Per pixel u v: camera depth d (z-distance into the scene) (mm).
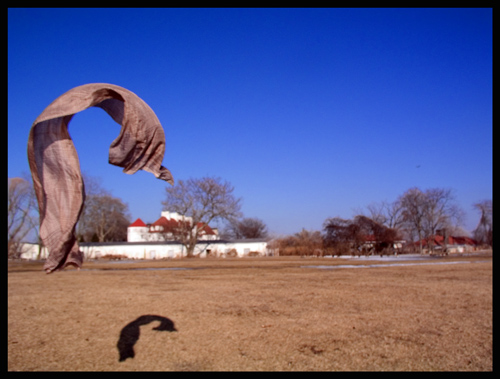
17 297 16188
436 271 28469
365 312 12414
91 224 84375
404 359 7922
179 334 9828
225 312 12508
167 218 94562
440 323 10859
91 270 34844
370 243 66188
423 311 12539
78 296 16391
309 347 8742
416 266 34938
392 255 65312
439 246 87875
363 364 7656
